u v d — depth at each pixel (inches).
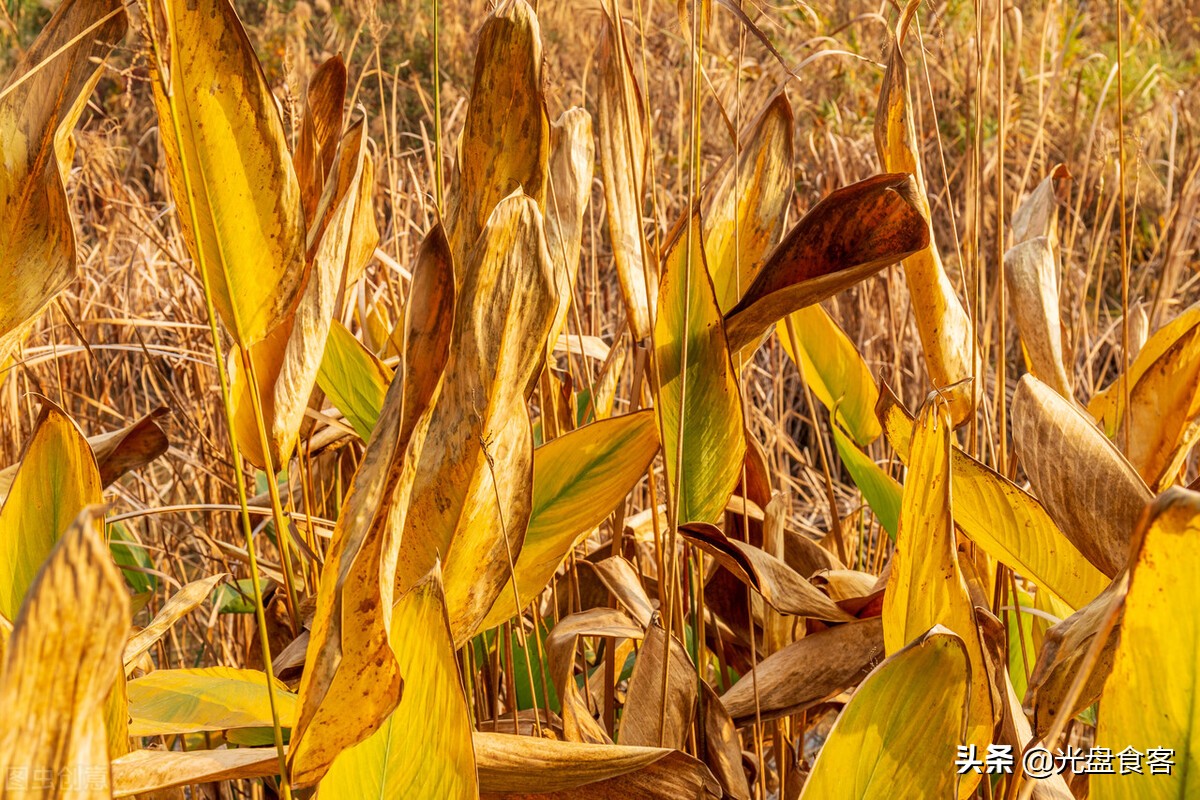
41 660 13.4
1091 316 100.4
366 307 53.7
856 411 47.8
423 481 26.9
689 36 31.0
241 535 59.8
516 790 27.1
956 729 23.3
